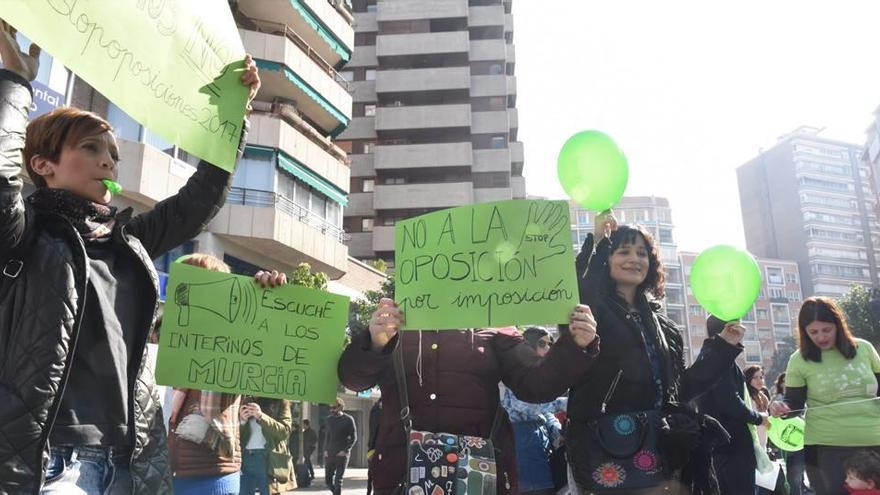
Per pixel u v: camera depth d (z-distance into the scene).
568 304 2.72
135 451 2.17
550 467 4.80
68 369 1.98
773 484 5.46
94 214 2.26
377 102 46.41
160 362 2.90
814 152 126.00
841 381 4.25
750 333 108.00
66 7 2.02
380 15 48.16
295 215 21.88
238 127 2.67
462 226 2.92
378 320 2.74
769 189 129.38
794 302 113.00
